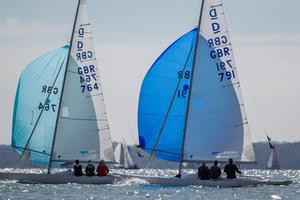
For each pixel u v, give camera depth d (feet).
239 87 563.89
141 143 566.36
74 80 597.52
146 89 562.25
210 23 563.89
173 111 563.48
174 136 563.89
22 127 586.86
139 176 594.65
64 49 597.93
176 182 563.89
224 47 563.89
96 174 599.57
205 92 561.43
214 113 561.84
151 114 563.07
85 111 599.57
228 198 501.97
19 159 590.14
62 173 588.50
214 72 562.25
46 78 591.78
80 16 599.98
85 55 600.80
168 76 562.25
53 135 592.60
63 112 593.83
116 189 558.97
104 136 603.26
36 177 588.50
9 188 558.56
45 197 502.79
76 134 597.11
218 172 559.79
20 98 586.04
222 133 562.25
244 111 564.71
